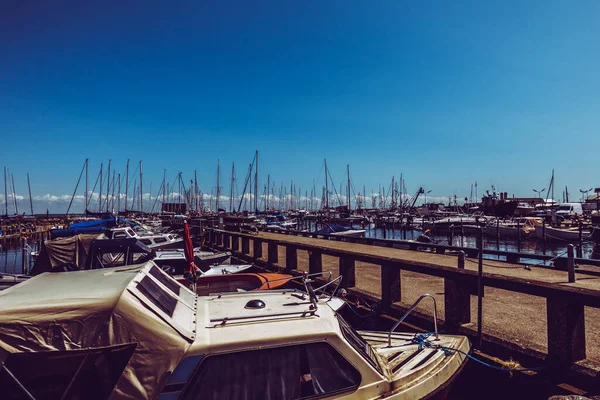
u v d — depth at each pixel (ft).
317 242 71.77
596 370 16.90
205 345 11.94
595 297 16.67
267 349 12.48
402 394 13.56
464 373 20.56
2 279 39.09
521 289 19.83
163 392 11.33
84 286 12.75
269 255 50.42
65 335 10.87
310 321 13.76
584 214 178.29
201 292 36.55
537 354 18.74
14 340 10.57
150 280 14.53
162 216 209.97
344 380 12.99
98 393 11.06
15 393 10.64
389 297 28.35
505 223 144.56
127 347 11.32
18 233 149.59
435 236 161.58
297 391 12.34
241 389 11.91
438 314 25.08
